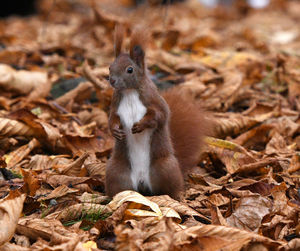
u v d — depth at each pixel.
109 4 34.19
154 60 15.08
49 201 7.68
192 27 23.42
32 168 9.16
